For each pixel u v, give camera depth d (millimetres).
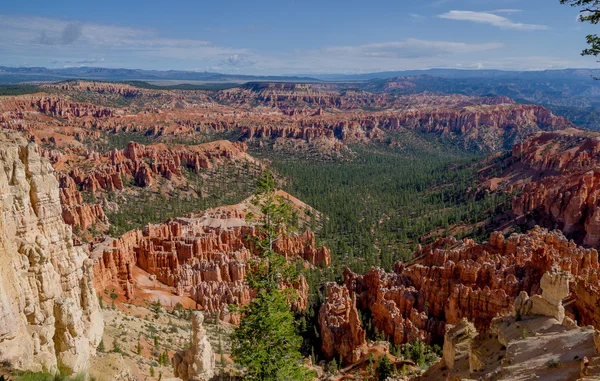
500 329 43094
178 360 48156
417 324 90312
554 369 32312
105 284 90625
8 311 31172
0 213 34656
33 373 28891
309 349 88750
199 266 107250
